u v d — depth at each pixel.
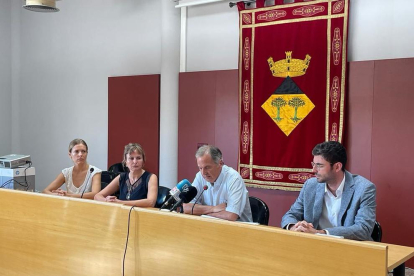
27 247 2.69
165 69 5.43
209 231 2.01
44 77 6.95
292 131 4.54
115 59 6.16
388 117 4.09
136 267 2.25
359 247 1.64
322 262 1.72
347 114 4.32
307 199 2.82
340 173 2.65
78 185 3.92
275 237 1.84
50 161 6.95
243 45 4.82
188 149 5.36
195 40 5.36
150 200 3.32
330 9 4.33
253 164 4.78
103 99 6.30
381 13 4.18
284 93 4.57
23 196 2.70
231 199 2.96
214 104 5.14
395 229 4.07
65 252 2.53
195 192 2.61
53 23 6.81
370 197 2.57
